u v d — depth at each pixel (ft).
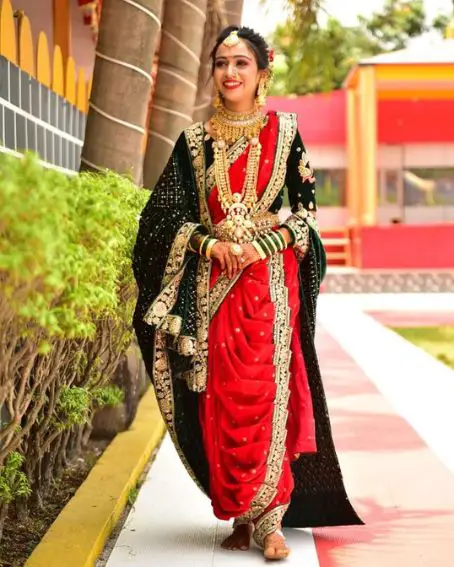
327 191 59.31
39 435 11.82
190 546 10.94
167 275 10.36
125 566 10.28
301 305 10.92
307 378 10.93
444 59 50.44
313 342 10.93
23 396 9.93
